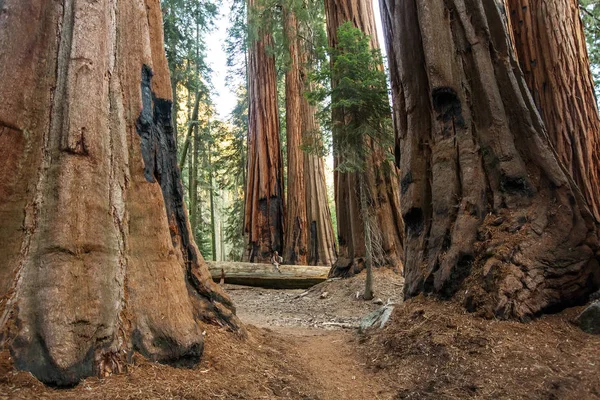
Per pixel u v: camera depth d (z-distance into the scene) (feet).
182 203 13.78
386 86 29.01
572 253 14.12
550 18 19.16
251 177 62.90
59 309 8.48
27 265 8.96
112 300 9.46
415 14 19.83
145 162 11.86
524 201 15.51
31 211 9.53
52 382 7.83
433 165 18.16
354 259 36.47
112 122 11.31
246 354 11.98
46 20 11.12
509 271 13.89
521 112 16.58
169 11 57.47
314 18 59.16
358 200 36.22
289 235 59.52
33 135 10.19
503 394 10.07
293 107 64.18
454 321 13.65
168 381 8.96
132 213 11.04
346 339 17.61
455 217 16.69
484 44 17.78
